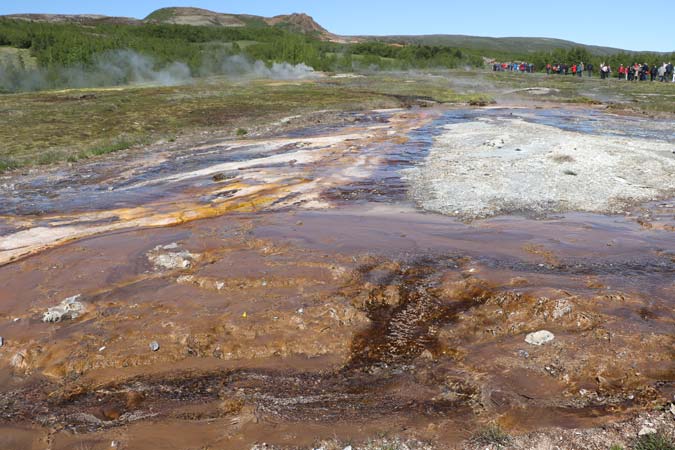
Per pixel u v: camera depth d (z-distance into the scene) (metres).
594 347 5.30
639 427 4.23
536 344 5.46
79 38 49.75
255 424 4.57
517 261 7.61
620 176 11.77
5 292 7.15
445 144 16.33
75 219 10.39
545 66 60.31
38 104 28.98
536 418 4.45
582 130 18.88
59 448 4.41
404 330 6.01
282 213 10.25
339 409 4.74
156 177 13.85
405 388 5.00
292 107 27.70
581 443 4.12
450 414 4.59
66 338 5.93
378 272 7.33
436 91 36.50
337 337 5.85
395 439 4.29
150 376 5.34
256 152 16.58
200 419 4.69
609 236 8.54
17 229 9.85
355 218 9.76
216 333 5.92
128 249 8.53
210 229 9.34
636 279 6.88
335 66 62.06
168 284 7.14
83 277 7.50
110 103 28.97
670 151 14.09
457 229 9.02
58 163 16.20
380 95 33.91
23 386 5.28
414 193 11.26
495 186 11.31
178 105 28.31
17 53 48.97
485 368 5.18
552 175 11.90
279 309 6.33
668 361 5.04
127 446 4.38
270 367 5.44
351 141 17.64
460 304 6.51
